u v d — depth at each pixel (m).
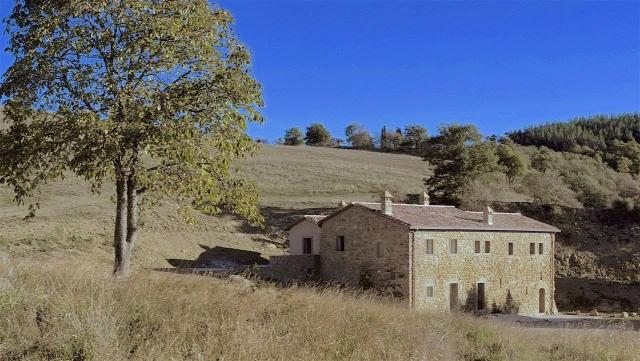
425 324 13.77
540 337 16.38
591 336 16.30
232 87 15.42
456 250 39.94
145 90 14.89
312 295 13.48
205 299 11.14
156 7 15.25
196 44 15.28
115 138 13.57
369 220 39.91
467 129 69.12
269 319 11.08
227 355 9.01
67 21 14.98
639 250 58.88
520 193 75.44
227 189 16.19
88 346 8.37
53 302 9.66
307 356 9.64
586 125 163.75
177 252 46.84
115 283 11.32
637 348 15.51
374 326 11.91
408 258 37.03
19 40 15.16
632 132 149.50
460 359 12.07
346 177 86.38
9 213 45.53
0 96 14.68
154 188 15.31
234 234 56.09
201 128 15.41
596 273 56.84
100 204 53.28
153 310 10.20
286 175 85.06
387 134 171.00
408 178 90.44
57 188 58.44
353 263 40.69
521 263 44.38
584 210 66.69
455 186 67.75
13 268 11.40
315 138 182.62
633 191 76.06
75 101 14.81
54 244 37.44
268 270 41.47
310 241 47.75
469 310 39.62
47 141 14.19
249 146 16.06
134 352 8.70
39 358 8.15
